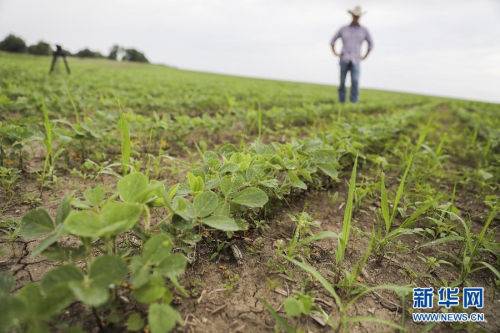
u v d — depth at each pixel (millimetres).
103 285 1032
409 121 7105
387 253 2049
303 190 2797
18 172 2707
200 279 1660
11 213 2211
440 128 7965
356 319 1346
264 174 2209
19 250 1804
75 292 965
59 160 3215
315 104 10125
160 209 2238
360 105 10133
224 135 4984
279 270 1785
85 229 1103
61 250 1209
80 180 2850
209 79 21047
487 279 1929
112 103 5539
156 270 1167
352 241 2172
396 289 1439
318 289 1690
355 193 2561
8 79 8242
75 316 1347
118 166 3236
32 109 4641
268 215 2312
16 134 2652
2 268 1662
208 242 1896
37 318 1021
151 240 1201
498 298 1770
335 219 2473
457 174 3973
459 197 3207
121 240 1862
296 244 1816
